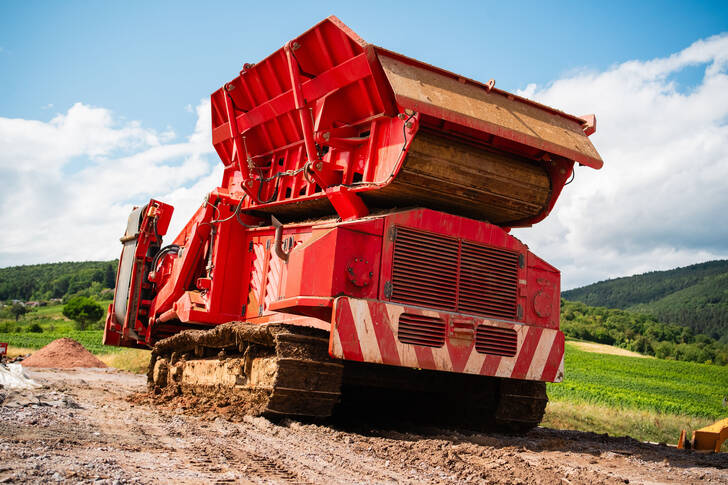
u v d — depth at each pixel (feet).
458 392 25.21
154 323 36.35
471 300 21.54
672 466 18.20
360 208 22.48
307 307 20.31
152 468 12.63
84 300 327.06
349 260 19.60
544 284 23.27
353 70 21.71
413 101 19.60
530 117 22.72
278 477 12.87
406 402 26.63
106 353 105.60
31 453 12.83
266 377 20.48
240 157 29.22
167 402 28.32
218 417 21.71
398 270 20.38
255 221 30.55
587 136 24.34
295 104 24.94
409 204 23.18
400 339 19.85
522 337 22.21
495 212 24.00
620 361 253.85
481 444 20.49
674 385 154.61
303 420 20.57
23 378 30.53
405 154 20.71
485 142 22.74
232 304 29.35
